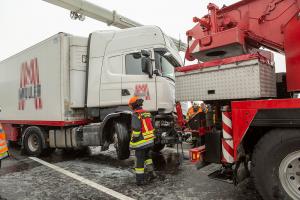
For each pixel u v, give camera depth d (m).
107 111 6.59
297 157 3.06
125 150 5.95
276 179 3.18
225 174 3.91
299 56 3.33
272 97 3.79
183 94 4.29
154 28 6.11
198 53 4.44
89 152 8.20
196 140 4.50
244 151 3.69
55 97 7.16
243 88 3.61
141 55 6.04
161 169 5.68
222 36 4.11
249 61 3.56
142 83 5.99
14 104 8.95
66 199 4.04
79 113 7.27
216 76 3.89
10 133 9.26
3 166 6.34
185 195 4.04
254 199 3.79
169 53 6.22
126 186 4.59
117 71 6.39
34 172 5.70
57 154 8.02
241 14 4.20
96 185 4.68
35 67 7.93
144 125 4.71
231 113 3.65
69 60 7.11
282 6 3.81
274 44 3.87
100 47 6.78
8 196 4.21
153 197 4.00
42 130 7.77
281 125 3.14
